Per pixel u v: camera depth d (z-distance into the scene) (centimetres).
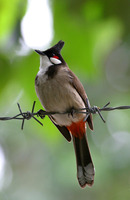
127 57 1383
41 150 1379
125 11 805
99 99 1346
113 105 1385
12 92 789
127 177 1247
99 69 877
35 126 830
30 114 659
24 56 801
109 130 1362
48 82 756
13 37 818
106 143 1340
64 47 824
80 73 838
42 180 1312
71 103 772
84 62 827
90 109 685
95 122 1373
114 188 1238
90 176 773
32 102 795
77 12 816
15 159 1420
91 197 1232
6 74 787
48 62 782
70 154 1230
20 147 1410
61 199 1226
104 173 1243
